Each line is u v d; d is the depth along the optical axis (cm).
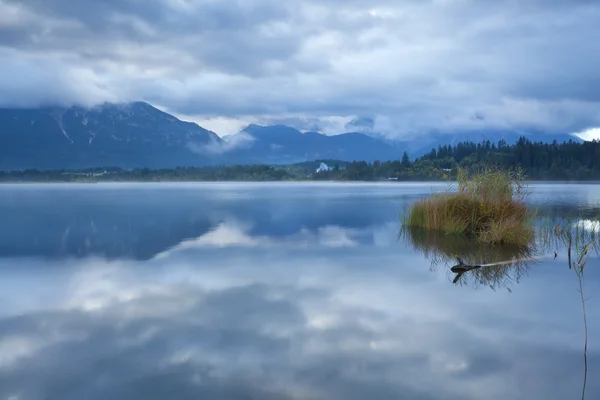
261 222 2847
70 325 938
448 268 1446
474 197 2141
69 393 661
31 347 823
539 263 1491
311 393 657
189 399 642
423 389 664
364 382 685
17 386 680
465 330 887
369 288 1205
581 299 1082
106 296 1154
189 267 1502
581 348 797
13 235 2295
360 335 869
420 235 2141
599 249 1694
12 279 1348
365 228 2492
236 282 1288
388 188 9294
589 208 3259
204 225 2700
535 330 883
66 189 10550
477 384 677
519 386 670
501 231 1875
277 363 750
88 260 1641
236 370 727
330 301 1090
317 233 2302
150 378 704
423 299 1096
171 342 844
